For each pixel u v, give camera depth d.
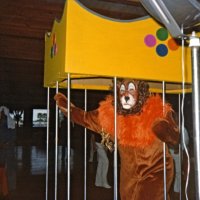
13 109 14.12
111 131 2.46
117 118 2.41
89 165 8.23
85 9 2.11
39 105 14.57
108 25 2.14
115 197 2.09
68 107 2.21
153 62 2.23
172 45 2.28
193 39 1.49
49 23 4.72
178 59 2.29
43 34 4.95
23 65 8.24
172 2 1.46
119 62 2.15
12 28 4.84
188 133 3.41
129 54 2.18
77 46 2.08
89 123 2.59
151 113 2.34
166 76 2.26
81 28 2.09
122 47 2.16
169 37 2.27
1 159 7.28
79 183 5.98
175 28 1.51
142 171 2.40
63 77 2.45
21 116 14.47
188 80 2.29
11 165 7.39
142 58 2.21
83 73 2.08
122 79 2.46
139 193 2.38
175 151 3.28
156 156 2.42
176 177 3.69
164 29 2.26
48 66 2.90
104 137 2.50
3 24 4.79
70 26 2.07
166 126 2.21
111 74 2.13
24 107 14.48
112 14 4.19
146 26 2.23
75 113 2.61
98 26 2.12
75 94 7.71
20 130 14.40
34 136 14.55
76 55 2.07
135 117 2.37
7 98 12.62
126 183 2.46
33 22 4.67
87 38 2.10
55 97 2.65
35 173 6.93
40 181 6.06
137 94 2.39
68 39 2.06
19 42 6.11
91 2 3.96
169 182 2.45
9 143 7.44
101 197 4.84
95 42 2.11
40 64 8.09
